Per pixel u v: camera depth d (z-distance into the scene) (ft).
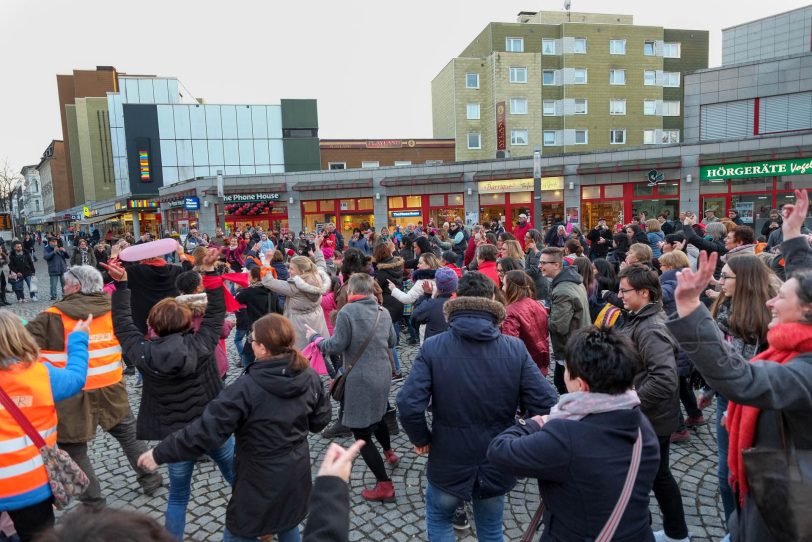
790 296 6.15
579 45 128.36
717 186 73.46
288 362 9.50
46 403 8.85
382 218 88.79
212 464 15.70
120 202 123.34
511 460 6.50
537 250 29.84
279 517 9.41
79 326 10.27
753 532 6.34
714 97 78.43
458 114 128.57
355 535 12.04
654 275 10.71
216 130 122.83
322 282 20.62
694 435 16.40
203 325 11.97
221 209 74.79
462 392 8.97
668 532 10.34
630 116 130.82
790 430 5.96
